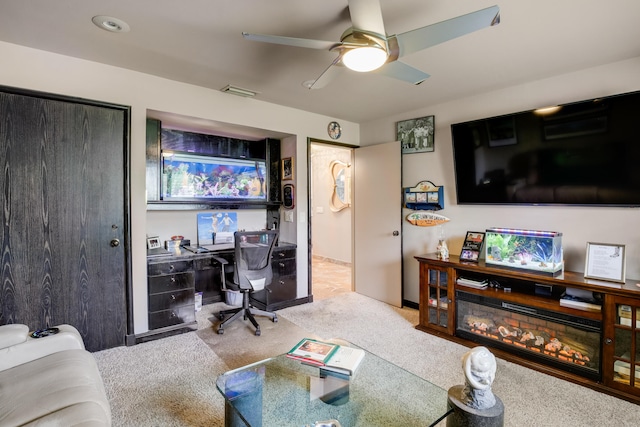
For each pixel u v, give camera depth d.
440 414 1.55
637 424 1.83
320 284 4.96
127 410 1.92
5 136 2.27
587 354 2.30
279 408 1.59
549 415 1.91
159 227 3.69
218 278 4.10
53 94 2.40
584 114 2.48
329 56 2.43
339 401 1.65
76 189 2.53
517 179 2.89
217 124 3.38
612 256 2.30
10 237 2.30
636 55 2.39
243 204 3.90
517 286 2.79
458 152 3.27
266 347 2.79
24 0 1.74
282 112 3.73
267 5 1.79
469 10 1.83
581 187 2.56
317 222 7.07
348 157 6.20
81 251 2.56
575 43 2.21
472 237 3.15
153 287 2.91
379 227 4.12
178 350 2.71
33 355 1.60
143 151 2.81
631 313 2.07
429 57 2.43
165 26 2.02
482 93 3.23
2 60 2.23
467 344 2.82
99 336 2.66
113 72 2.64
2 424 1.14
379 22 1.54
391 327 3.26
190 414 1.90
